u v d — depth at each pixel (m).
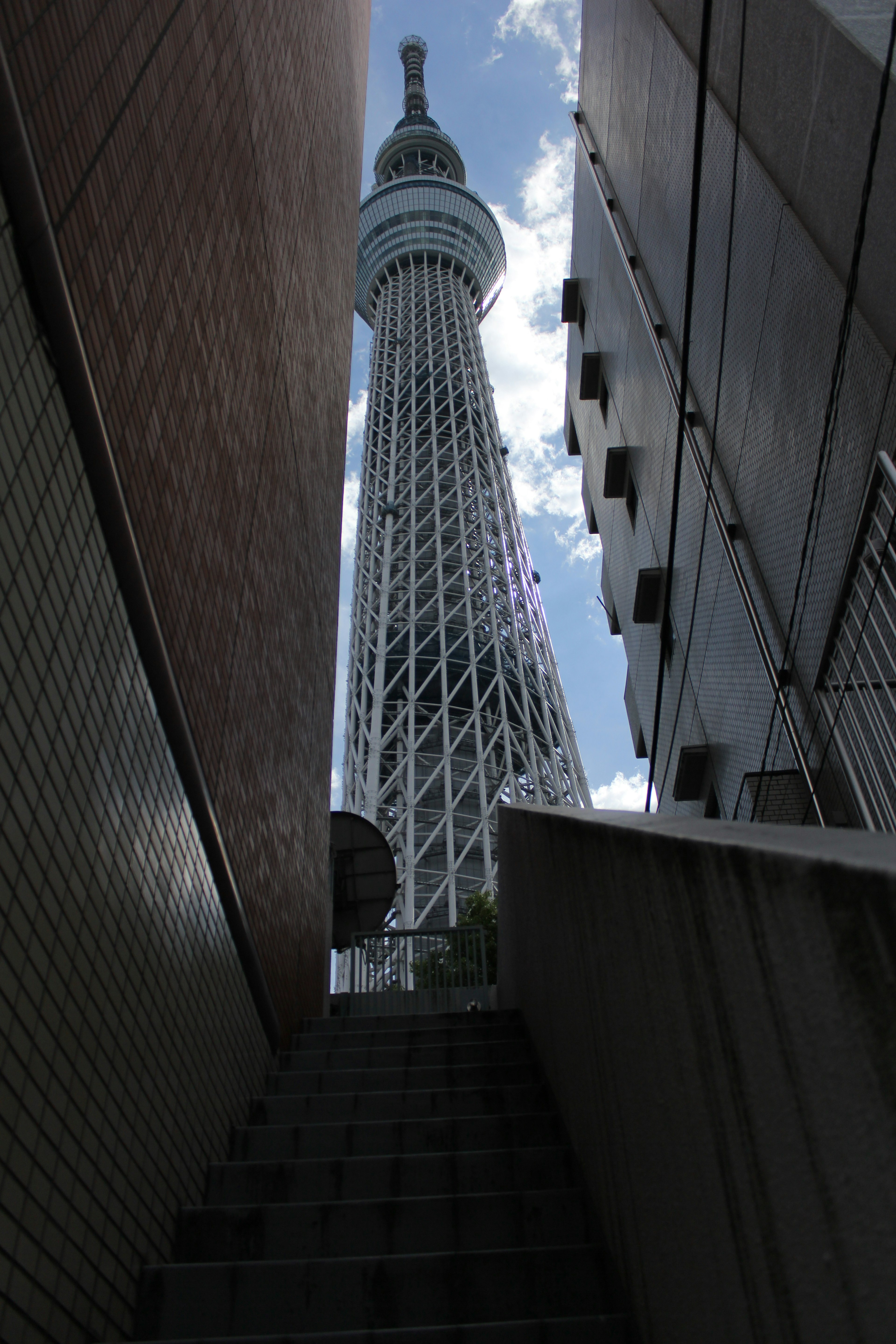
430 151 153.50
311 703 10.62
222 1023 5.58
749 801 10.93
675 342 14.56
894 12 5.82
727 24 11.45
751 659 11.91
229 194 6.83
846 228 8.20
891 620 7.16
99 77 4.12
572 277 25.02
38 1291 2.96
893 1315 1.36
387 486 95.44
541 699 77.12
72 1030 3.41
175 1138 4.46
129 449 4.41
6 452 3.04
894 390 7.38
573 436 27.34
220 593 6.21
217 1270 3.84
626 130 18.00
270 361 8.34
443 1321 3.71
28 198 3.25
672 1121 2.51
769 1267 1.83
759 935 1.88
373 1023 8.38
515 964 8.02
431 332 112.44
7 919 2.92
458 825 66.31
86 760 3.69
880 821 8.07
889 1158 1.38
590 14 22.09
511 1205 4.28
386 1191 4.77
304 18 10.97
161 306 4.98
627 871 2.99
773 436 10.37
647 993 2.76
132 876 4.20
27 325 3.25
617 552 21.91
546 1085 5.68
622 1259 3.35
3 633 2.97
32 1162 3.00
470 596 80.88
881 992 1.41
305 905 9.70
